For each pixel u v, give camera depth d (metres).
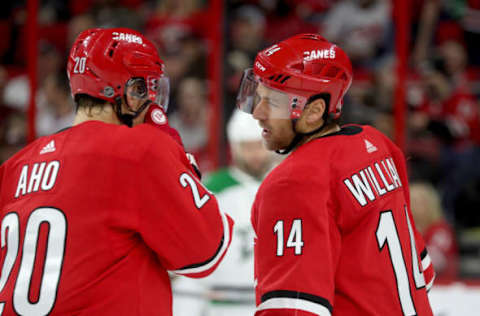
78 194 6.38
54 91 20.53
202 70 20.12
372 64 20.08
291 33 20.95
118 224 6.35
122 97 6.73
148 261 6.61
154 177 6.41
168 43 20.62
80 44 6.80
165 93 7.18
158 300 6.59
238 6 19.59
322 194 6.24
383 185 6.67
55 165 6.56
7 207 6.79
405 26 18.73
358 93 19.44
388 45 20.11
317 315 5.97
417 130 19.78
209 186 12.44
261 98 6.68
